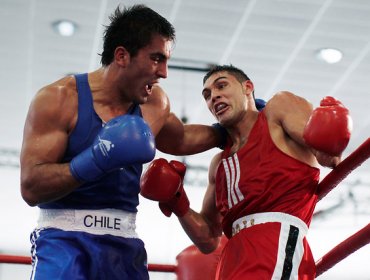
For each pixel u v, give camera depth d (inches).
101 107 90.1
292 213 95.9
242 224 98.3
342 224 415.2
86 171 80.9
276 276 92.0
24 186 84.6
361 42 283.9
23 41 289.9
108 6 262.5
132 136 80.2
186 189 398.9
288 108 100.0
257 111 107.1
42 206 89.1
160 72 89.3
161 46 88.4
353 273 440.5
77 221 87.1
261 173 97.6
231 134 107.6
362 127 351.6
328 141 83.8
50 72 312.3
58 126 87.2
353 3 258.5
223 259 100.1
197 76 311.4
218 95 105.5
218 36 282.5
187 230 110.9
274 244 93.6
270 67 304.5
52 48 293.7
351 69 303.9
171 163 105.0
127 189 90.2
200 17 270.1
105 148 79.9
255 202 96.9
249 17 269.3
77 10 266.7
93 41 286.8
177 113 343.3
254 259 93.8
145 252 91.7
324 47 288.0
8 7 267.3
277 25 274.1
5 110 342.6
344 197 399.2
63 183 82.0
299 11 264.5
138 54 87.7
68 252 84.6
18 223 421.1
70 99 88.9
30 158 84.8
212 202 111.4
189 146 110.5
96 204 88.1
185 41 286.2
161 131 106.3
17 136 364.5
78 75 91.5
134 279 88.4
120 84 89.5
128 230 89.7
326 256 104.6
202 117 346.6
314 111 86.2
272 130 100.5
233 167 101.2
